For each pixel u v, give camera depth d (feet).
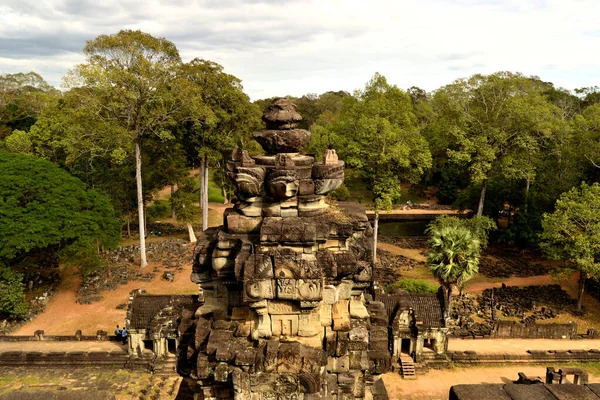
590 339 112.47
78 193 129.18
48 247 136.15
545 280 147.84
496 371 98.84
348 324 35.91
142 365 97.40
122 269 146.20
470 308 127.24
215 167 218.79
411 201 261.24
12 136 166.81
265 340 34.83
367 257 37.73
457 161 160.45
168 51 130.82
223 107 161.38
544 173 165.17
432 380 95.09
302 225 34.09
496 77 155.22
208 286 37.91
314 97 470.39
